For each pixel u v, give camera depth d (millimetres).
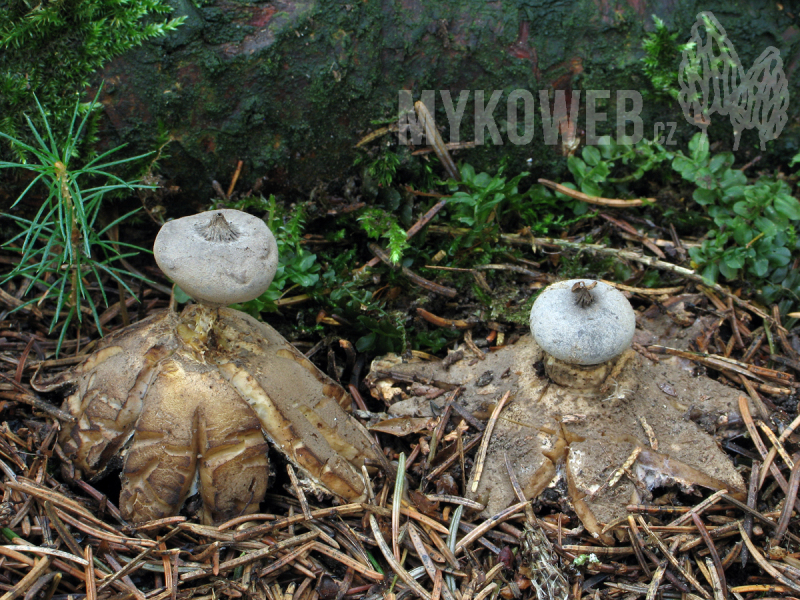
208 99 181
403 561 152
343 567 151
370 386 179
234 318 160
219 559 147
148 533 147
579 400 162
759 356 183
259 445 147
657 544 149
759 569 152
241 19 177
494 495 157
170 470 142
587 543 152
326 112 188
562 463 158
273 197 191
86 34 173
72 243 169
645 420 160
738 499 155
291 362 159
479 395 170
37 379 170
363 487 156
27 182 184
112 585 140
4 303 185
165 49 175
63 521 146
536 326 152
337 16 180
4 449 154
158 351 149
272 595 146
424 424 169
